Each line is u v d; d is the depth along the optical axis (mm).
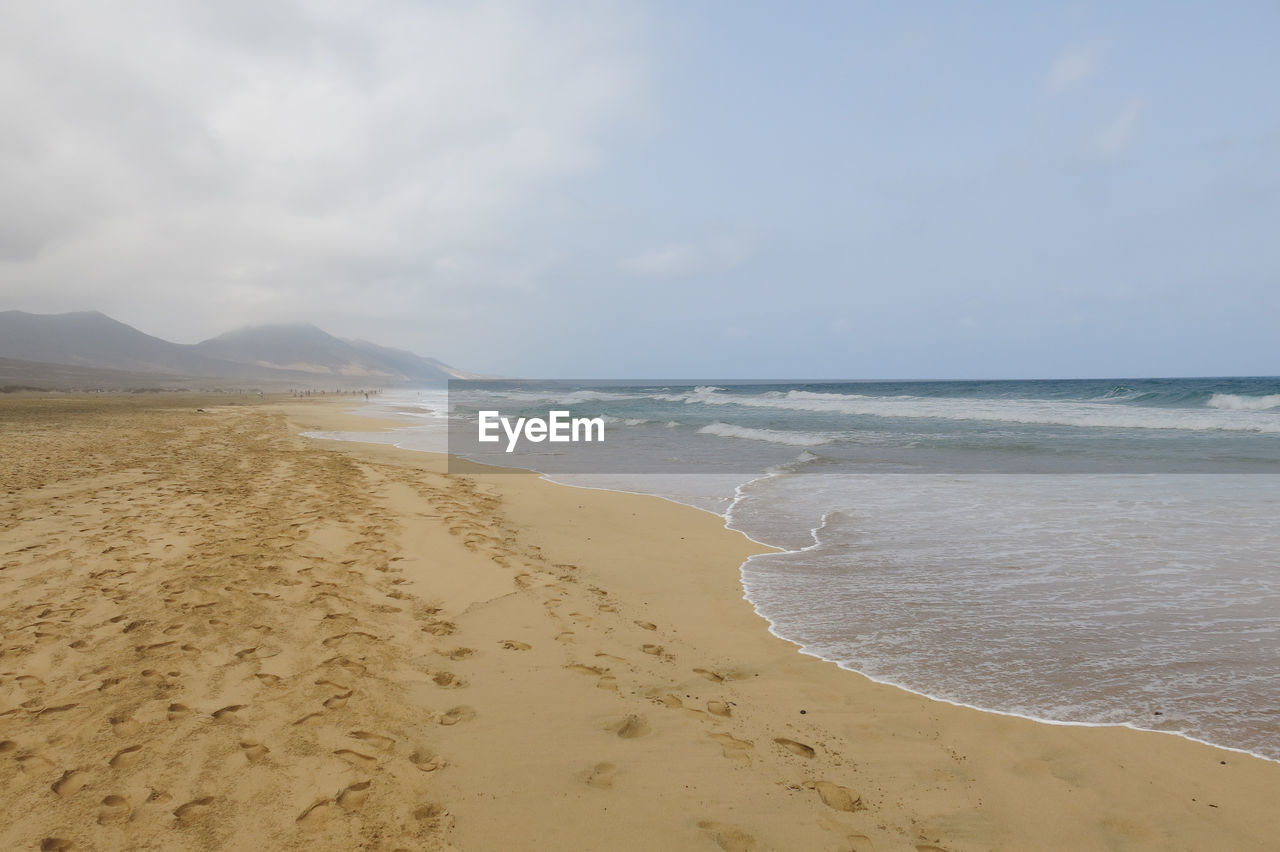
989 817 2625
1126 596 5168
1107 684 3746
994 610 4949
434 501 8820
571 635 4434
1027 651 4211
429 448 16938
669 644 4379
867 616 4891
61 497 8023
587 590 5441
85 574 5074
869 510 8664
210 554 5695
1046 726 3318
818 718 3404
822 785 2811
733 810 2611
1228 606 4887
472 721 3232
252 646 3924
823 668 4012
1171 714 3414
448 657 3990
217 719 3088
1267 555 6188
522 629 4496
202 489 8898
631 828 2463
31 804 2430
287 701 3295
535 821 2473
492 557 6180
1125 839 2494
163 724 3018
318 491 9062
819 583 5707
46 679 3416
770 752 3061
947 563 6207
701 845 2385
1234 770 2926
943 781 2869
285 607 4578
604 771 2846
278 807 2471
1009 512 8336
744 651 4281
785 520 8227
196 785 2578
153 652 3773
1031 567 6000
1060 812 2656
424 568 5691
